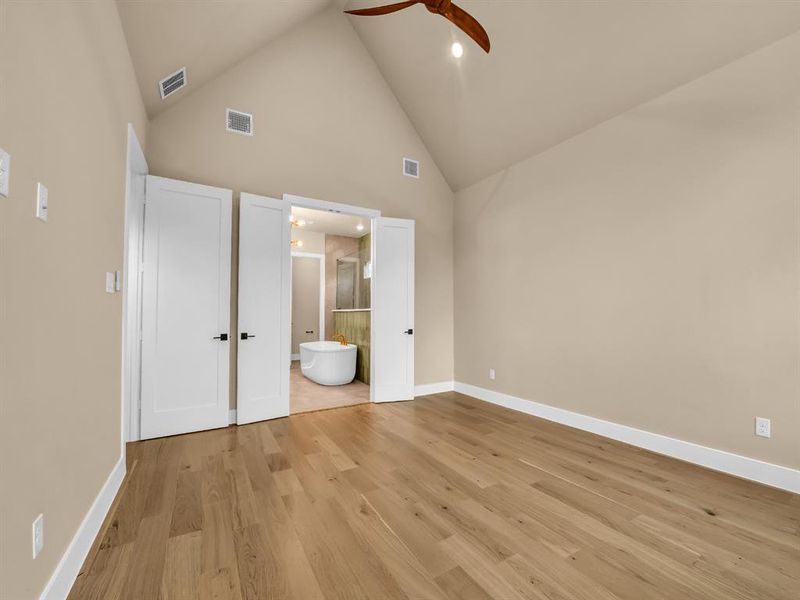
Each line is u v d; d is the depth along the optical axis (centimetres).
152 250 303
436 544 166
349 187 414
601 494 213
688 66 254
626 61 274
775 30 217
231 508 195
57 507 128
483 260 447
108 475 196
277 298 360
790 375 218
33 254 112
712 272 250
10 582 97
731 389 240
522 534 174
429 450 279
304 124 388
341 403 419
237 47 323
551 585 142
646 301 286
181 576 145
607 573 149
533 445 291
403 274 440
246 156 356
